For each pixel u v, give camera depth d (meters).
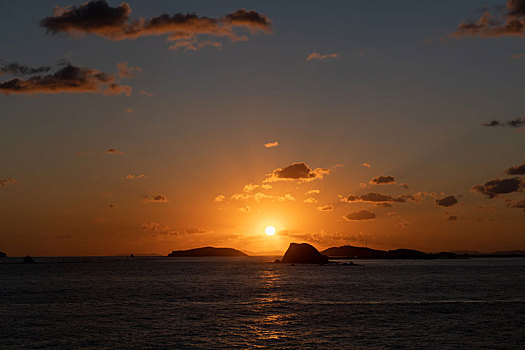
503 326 47.59
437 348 38.66
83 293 82.75
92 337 43.06
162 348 39.19
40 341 41.50
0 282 112.38
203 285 101.19
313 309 60.31
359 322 50.38
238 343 40.75
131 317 54.06
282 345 40.09
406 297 74.06
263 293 82.19
